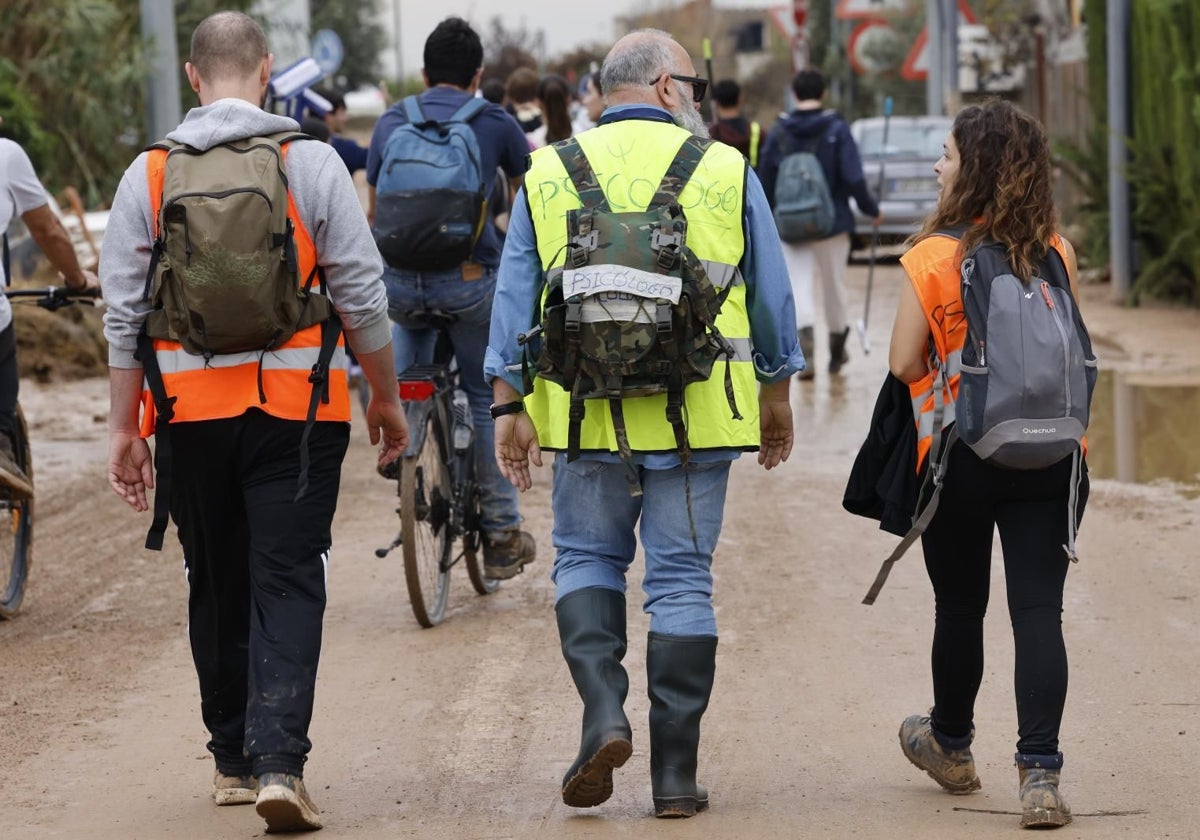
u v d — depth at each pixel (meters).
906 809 8.28
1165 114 29.61
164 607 13.06
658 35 8.33
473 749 9.45
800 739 9.53
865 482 8.44
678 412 7.77
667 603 8.09
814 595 12.90
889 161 43.28
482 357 12.61
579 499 8.16
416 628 12.21
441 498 12.20
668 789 8.12
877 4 65.94
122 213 7.83
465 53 12.45
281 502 7.93
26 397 23.89
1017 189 7.86
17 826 8.30
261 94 8.24
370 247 7.98
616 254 7.61
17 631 12.37
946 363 7.91
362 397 20.61
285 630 7.90
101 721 10.13
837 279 24.66
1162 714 9.78
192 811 8.47
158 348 7.91
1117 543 14.23
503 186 12.80
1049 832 7.86
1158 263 29.78
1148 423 19.67
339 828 8.15
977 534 8.16
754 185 8.00
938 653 8.34
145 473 8.17
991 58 54.84
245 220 7.54
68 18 34.16
